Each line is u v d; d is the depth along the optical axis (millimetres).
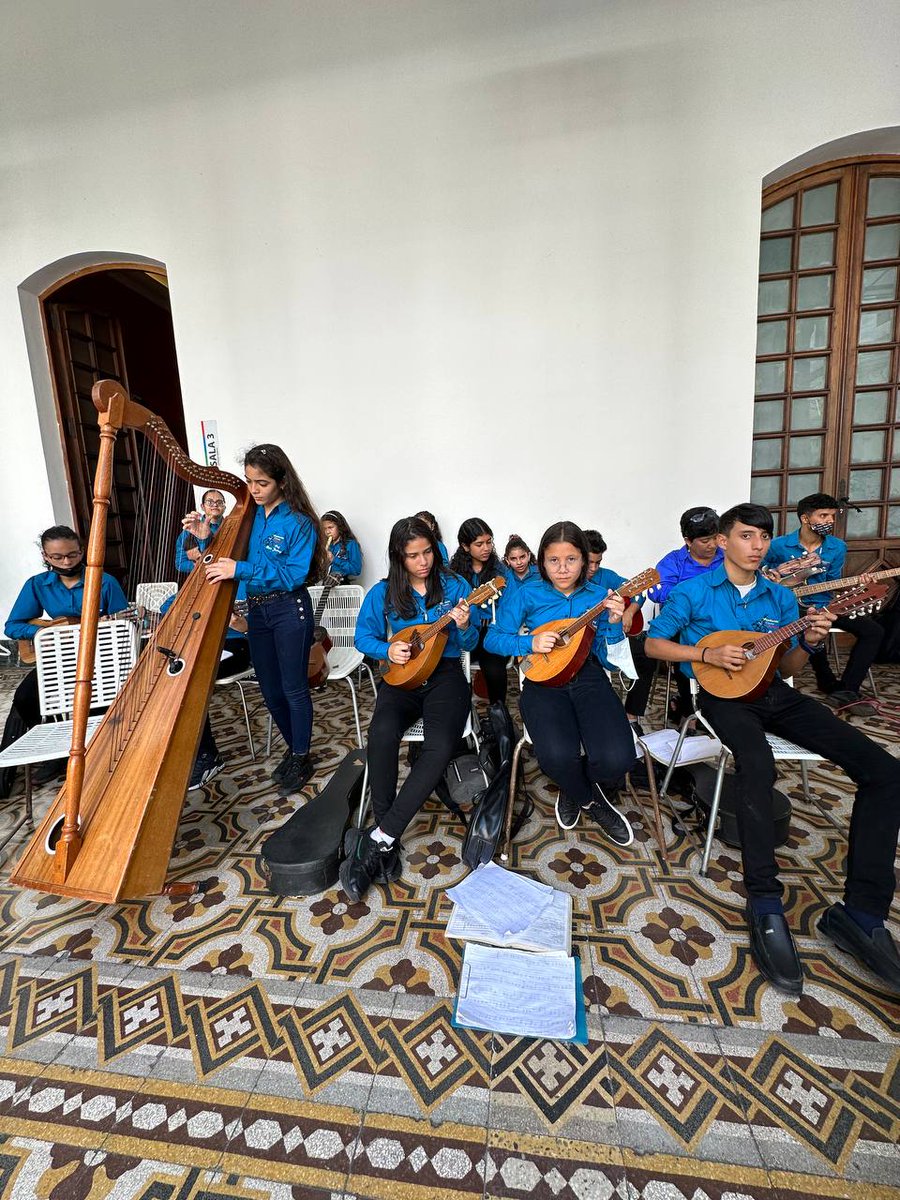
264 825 2043
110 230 4234
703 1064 1100
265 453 2197
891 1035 1146
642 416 3752
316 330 4070
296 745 2305
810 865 1685
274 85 3844
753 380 3594
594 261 3664
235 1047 1179
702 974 1313
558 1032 1162
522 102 3586
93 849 1387
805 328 3846
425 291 3887
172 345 6754
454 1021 1215
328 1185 927
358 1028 1211
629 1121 1004
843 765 1453
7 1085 1115
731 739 1553
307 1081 1101
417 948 1428
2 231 4379
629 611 2465
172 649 1734
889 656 3584
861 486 3953
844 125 3342
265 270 4070
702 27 3346
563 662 1747
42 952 1471
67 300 4953
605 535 3920
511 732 1962
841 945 1328
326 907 1596
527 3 3467
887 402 3844
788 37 3301
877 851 1322
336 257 3965
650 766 1815
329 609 3227
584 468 3875
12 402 4641
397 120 3740
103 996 1323
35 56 4086
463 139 3688
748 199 3465
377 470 4152
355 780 1984
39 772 2475
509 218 3715
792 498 4016
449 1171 940
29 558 4801
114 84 4035
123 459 5293
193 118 3984
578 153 3576
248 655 2896
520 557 3117
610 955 1379
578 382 3793
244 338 4172
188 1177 945
